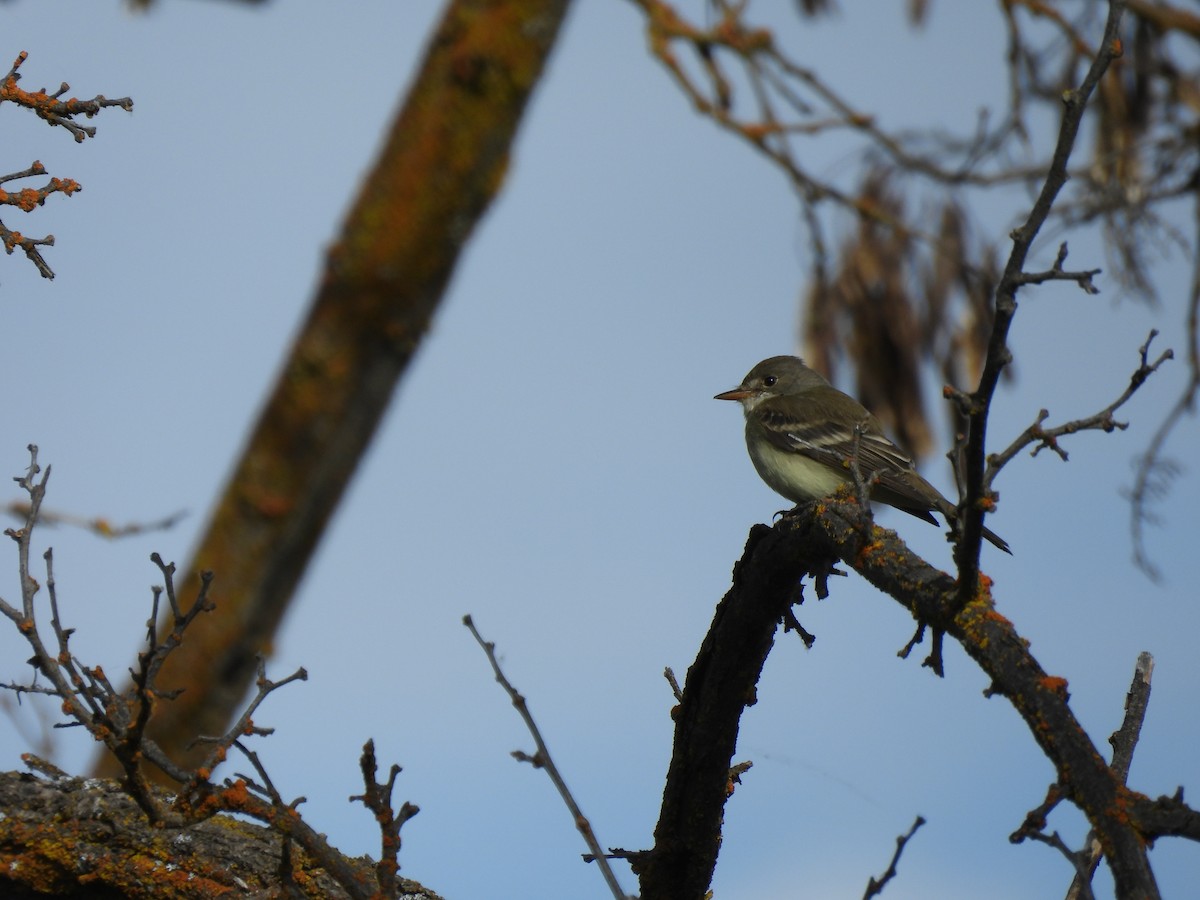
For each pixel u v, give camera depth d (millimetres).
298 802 6188
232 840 6969
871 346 13898
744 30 12688
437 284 12367
